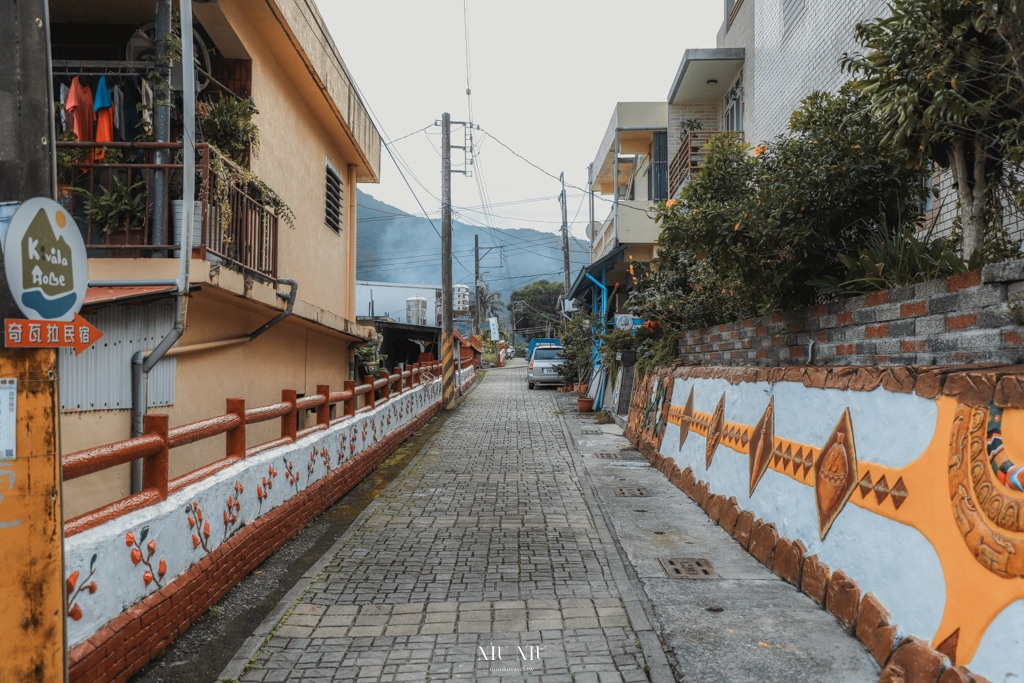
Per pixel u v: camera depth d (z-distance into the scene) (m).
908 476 3.62
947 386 3.34
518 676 3.72
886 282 4.95
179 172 6.38
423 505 7.81
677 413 9.59
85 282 2.84
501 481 9.21
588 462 10.75
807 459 5.00
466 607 4.71
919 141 4.44
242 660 3.89
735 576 5.23
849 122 5.49
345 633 4.29
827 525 4.56
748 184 6.52
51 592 2.63
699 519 7.08
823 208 5.62
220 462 5.13
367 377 10.29
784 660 3.76
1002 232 4.47
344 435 8.50
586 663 3.86
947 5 3.89
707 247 6.25
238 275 6.34
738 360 7.89
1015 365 3.12
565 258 33.19
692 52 15.18
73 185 6.19
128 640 3.54
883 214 5.47
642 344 14.09
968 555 3.01
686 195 6.71
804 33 10.51
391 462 10.75
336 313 11.55
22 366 2.58
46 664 2.60
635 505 7.79
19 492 2.56
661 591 4.93
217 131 7.03
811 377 5.06
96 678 3.21
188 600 4.25
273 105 8.44
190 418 6.11
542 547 6.15
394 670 3.79
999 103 3.97
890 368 3.94
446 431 14.57
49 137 2.70
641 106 21.39
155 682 3.60
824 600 4.44
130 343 5.31
